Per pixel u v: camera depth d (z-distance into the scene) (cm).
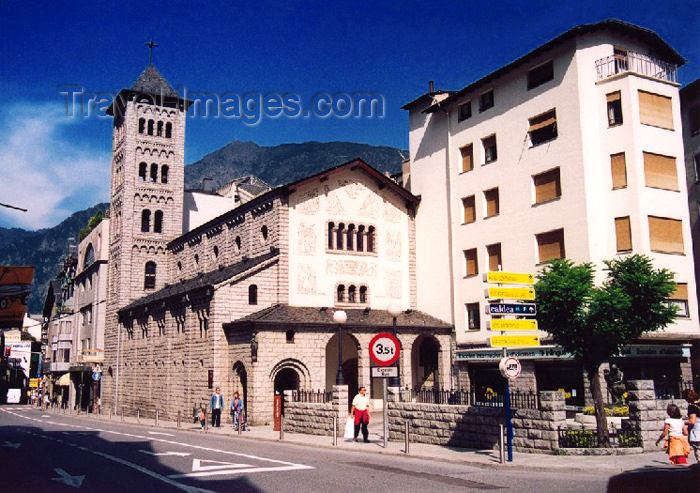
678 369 3656
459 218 4547
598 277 3534
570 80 3772
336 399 3028
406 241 5009
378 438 2869
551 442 2083
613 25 3700
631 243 3484
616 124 3609
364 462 2053
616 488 863
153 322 5466
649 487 845
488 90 4381
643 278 2264
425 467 1933
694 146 4234
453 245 4578
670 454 1742
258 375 3909
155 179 6669
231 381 4159
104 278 7006
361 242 4834
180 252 6241
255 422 3856
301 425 3291
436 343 4575
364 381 4319
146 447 2541
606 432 2128
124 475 1733
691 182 4259
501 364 2008
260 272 4378
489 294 2070
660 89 3675
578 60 3741
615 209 3566
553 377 3694
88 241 7800
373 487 1521
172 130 6662
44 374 10400
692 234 4231
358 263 4769
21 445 2655
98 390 6712
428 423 2612
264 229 4738
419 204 5047
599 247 3584
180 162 6650
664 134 3634
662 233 3519
